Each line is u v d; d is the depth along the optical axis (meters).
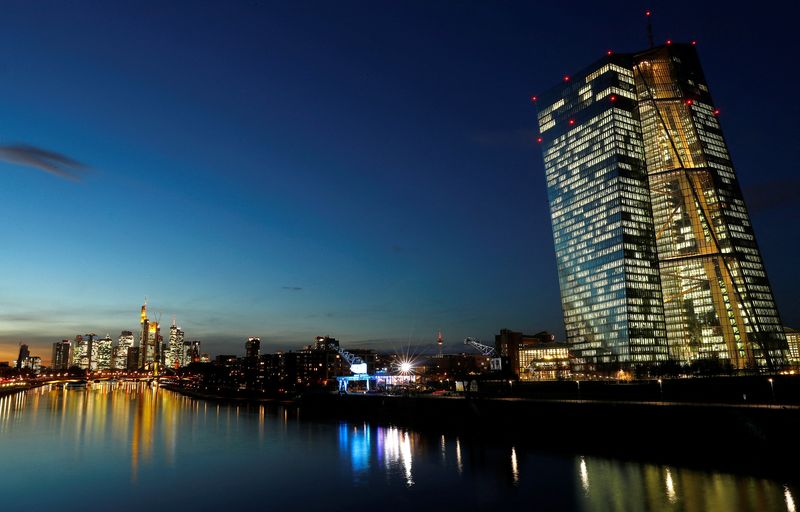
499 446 122.50
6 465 108.44
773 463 90.81
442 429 161.38
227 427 176.62
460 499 75.75
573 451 111.75
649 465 93.94
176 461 111.38
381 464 103.31
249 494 82.75
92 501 80.44
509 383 183.75
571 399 144.50
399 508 73.00
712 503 69.00
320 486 86.44
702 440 102.25
